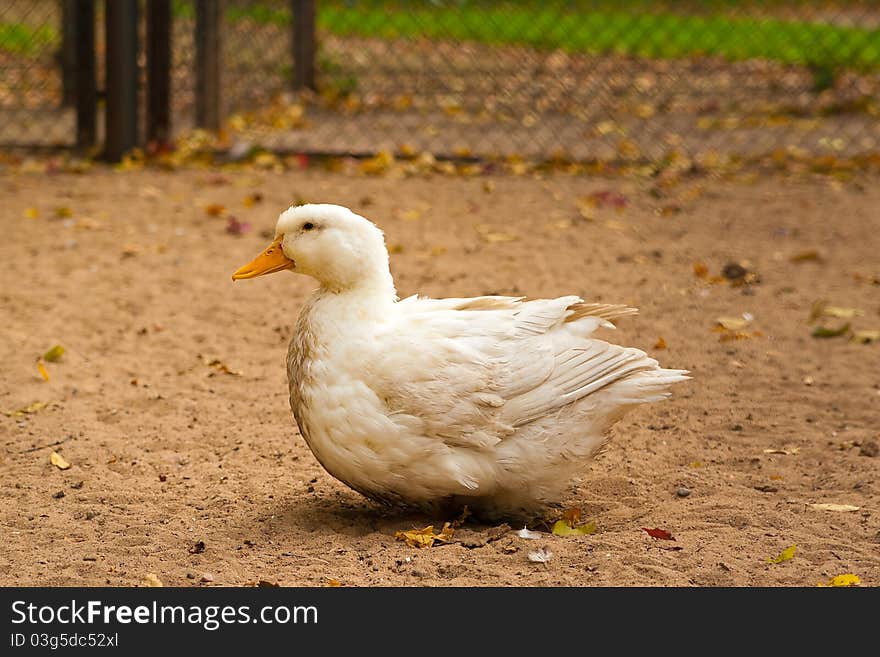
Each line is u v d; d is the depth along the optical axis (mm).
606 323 4637
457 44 17812
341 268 4422
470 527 4645
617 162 11516
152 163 11250
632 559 4234
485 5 17672
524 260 8547
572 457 4488
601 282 8086
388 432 4293
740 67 17125
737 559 4250
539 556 4242
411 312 4547
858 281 8219
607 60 17516
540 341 4469
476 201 10203
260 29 15078
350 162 11367
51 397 6070
